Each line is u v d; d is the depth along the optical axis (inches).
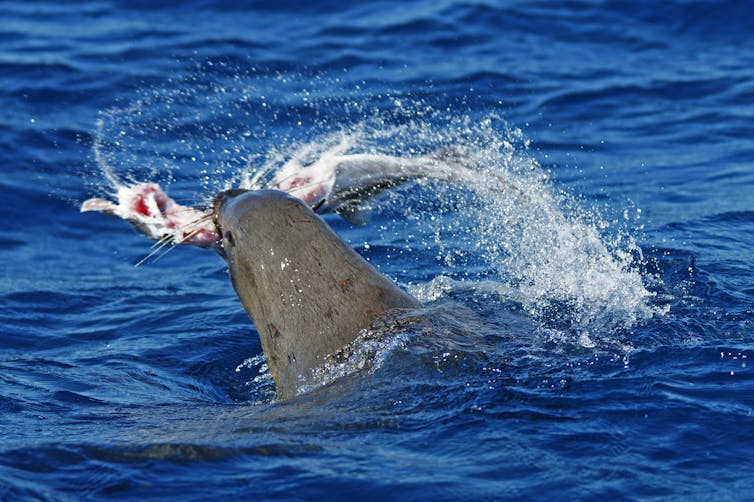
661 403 581.6
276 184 824.9
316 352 676.7
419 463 523.2
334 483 506.9
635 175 1178.0
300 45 1587.1
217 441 556.7
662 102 1407.5
